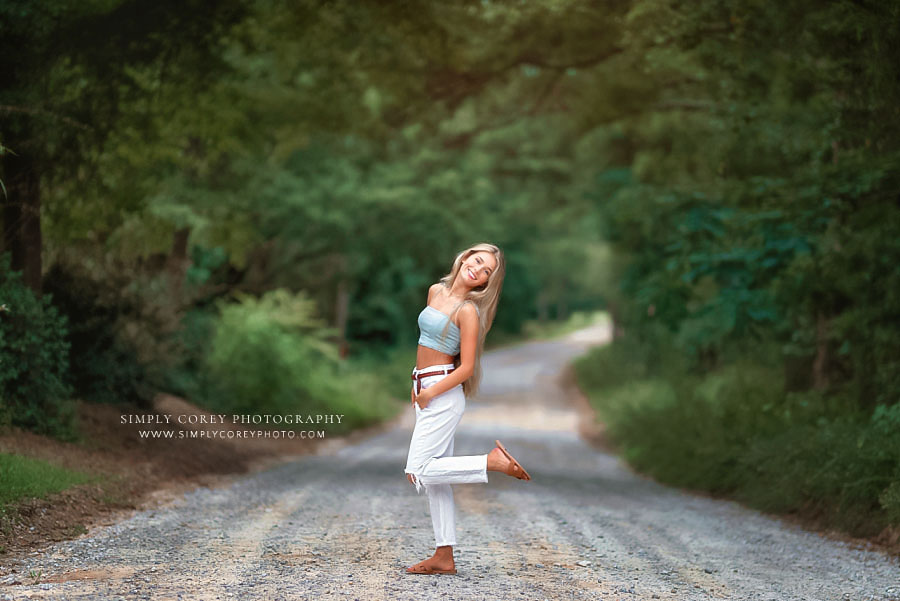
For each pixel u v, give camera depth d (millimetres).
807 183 11891
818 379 13922
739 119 13961
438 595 4543
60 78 9703
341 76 14977
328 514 7609
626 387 29125
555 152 34844
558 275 79750
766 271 12461
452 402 4957
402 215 27156
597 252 40750
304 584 4719
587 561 5797
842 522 8000
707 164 17844
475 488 10266
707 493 11789
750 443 11172
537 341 74375
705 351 23453
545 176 35562
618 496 10609
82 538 6000
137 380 12461
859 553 6875
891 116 10188
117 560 5266
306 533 6512
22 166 9680
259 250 25859
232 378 17750
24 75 9250
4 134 9234
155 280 13352
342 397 23719
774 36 11281
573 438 22641
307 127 16656
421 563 5133
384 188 25578
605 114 18453
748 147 15812
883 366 11516
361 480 10828
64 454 8820
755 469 10602
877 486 7879
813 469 8992
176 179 16781
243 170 18906
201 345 16188
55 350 9859
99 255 12359
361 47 14227
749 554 6508
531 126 32438
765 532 7891
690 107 17734
